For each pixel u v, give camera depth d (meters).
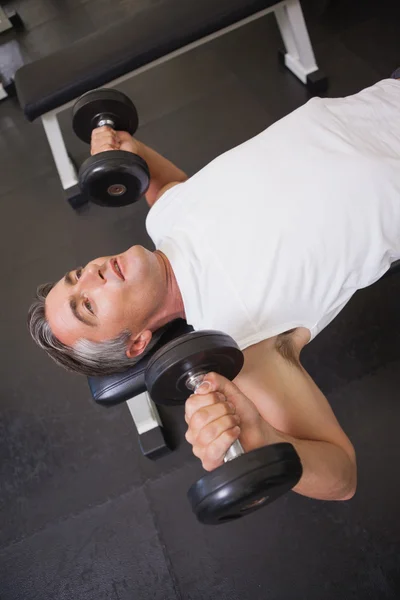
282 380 1.11
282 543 1.43
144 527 1.55
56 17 2.81
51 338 1.27
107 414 1.74
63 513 1.62
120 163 1.39
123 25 1.89
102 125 1.56
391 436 1.49
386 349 1.60
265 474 0.86
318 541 1.41
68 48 1.90
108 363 1.29
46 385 1.84
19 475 1.70
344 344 1.64
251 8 1.83
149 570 1.49
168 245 1.23
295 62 2.18
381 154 1.18
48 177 2.31
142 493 1.59
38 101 1.85
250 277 1.12
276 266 1.11
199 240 1.19
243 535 1.47
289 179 1.15
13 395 1.84
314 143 1.18
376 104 1.28
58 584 1.52
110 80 1.86
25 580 1.55
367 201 1.12
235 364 1.06
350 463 1.07
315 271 1.11
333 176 1.13
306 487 1.01
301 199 1.13
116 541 1.54
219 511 0.88
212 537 1.49
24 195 2.29
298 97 2.17
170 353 0.99
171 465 1.61
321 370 1.62
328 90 2.14
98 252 2.06
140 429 1.62
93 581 1.51
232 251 1.15
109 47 1.85
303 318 1.14
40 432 1.75
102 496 1.62
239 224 1.16
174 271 1.19
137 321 1.22
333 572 1.37
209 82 2.35
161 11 1.88
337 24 2.31
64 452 1.71
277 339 1.15
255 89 2.26
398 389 1.54
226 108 2.24
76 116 1.54
